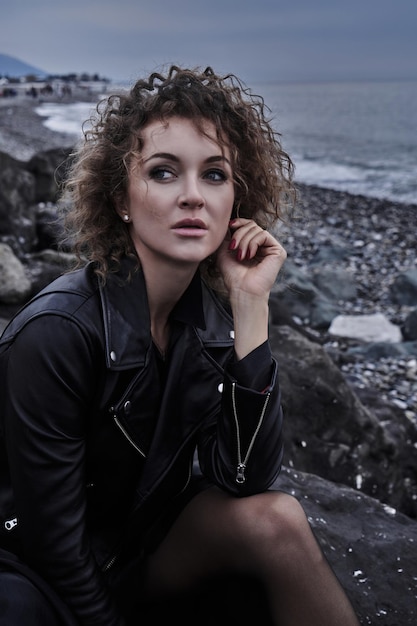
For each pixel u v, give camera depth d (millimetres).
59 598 1675
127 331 1745
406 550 2648
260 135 1898
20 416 1641
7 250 5949
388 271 12648
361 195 22484
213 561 1896
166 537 1966
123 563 1964
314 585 1802
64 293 1725
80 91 132875
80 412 1699
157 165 1755
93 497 1870
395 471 4348
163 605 2105
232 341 1980
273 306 7211
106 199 1836
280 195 2096
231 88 1868
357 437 4184
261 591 1875
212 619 2057
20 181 7934
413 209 19531
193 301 1897
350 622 1799
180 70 1828
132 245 1848
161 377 1875
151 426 1836
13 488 1706
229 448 1853
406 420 5258
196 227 1780
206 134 1755
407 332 9242
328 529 2689
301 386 4168
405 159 37094
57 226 7617
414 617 2359
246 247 1966
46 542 1677
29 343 1644
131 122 1772
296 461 3947
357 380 7180
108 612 1720
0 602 1547
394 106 110125
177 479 1967
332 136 52062
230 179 1835
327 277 10977
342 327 9289
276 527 1813
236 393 1823
